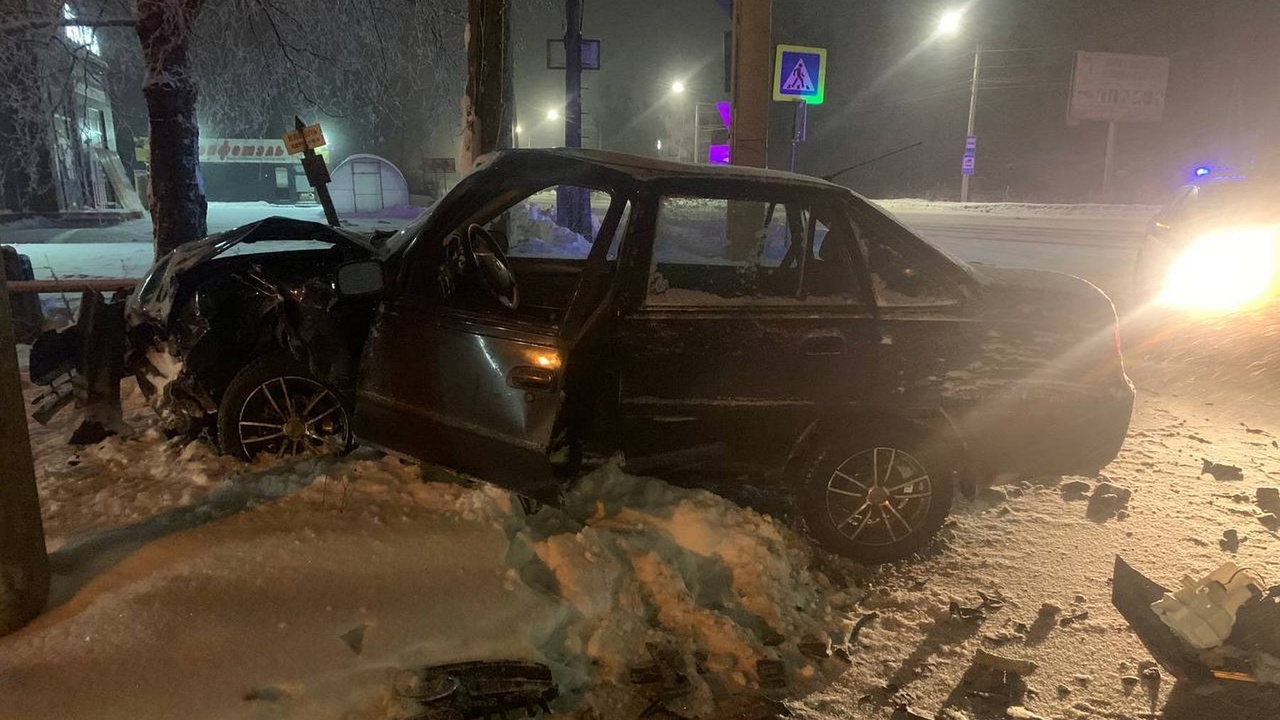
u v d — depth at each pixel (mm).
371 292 3760
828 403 3775
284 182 41625
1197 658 3199
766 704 2961
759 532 3854
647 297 3646
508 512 3744
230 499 3791
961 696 3062
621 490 3832
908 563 3977
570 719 2799
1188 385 7094
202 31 11781
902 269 3906
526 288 5160
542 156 3904
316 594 3105
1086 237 21016
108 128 26609
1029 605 3637
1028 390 3891
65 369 4703
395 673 2783
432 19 12578
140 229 21266
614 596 3293
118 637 2816
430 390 3703
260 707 2615
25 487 2861
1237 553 4082
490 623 3061
